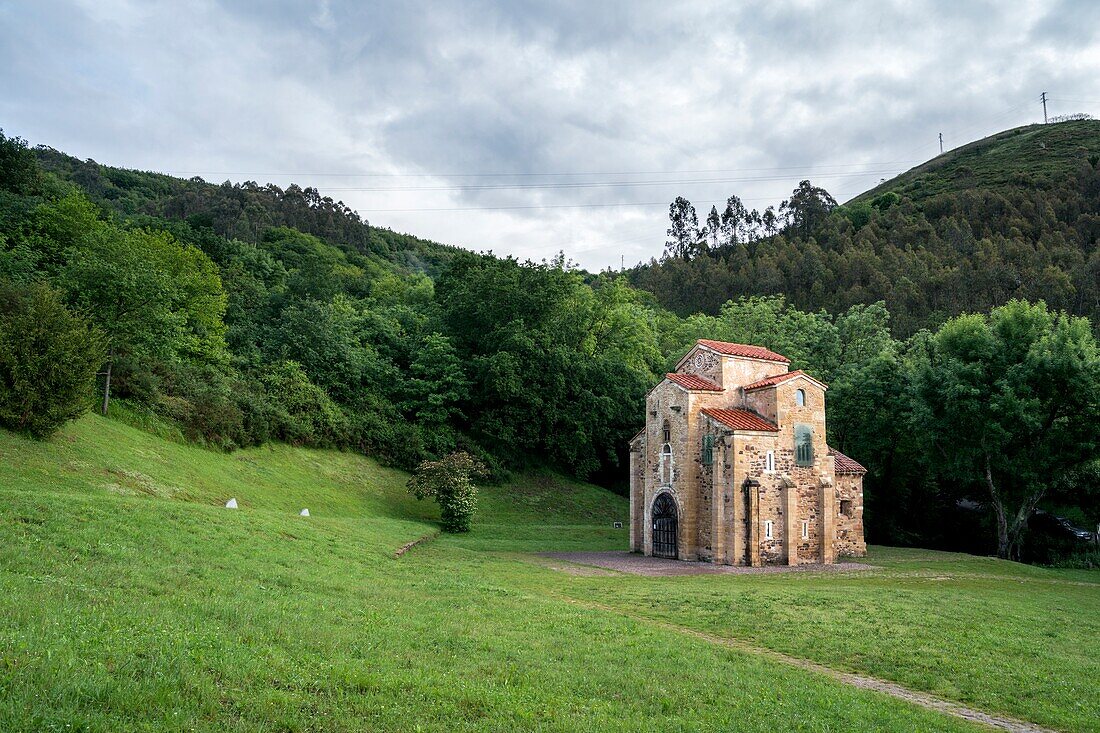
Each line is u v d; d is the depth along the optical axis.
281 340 65.38
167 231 80.81
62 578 15.68
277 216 162.75
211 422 49.56
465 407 69.81
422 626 16.25
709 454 39.66
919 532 64.00
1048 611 26.03
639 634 18.22
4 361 33.59
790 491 39.12
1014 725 13.75
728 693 13.51
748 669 15.68
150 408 46.75
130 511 23.25
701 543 39.66
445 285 79.44
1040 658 18.44
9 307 39.81
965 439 50.62
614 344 78.75
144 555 19.09
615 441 73.06
